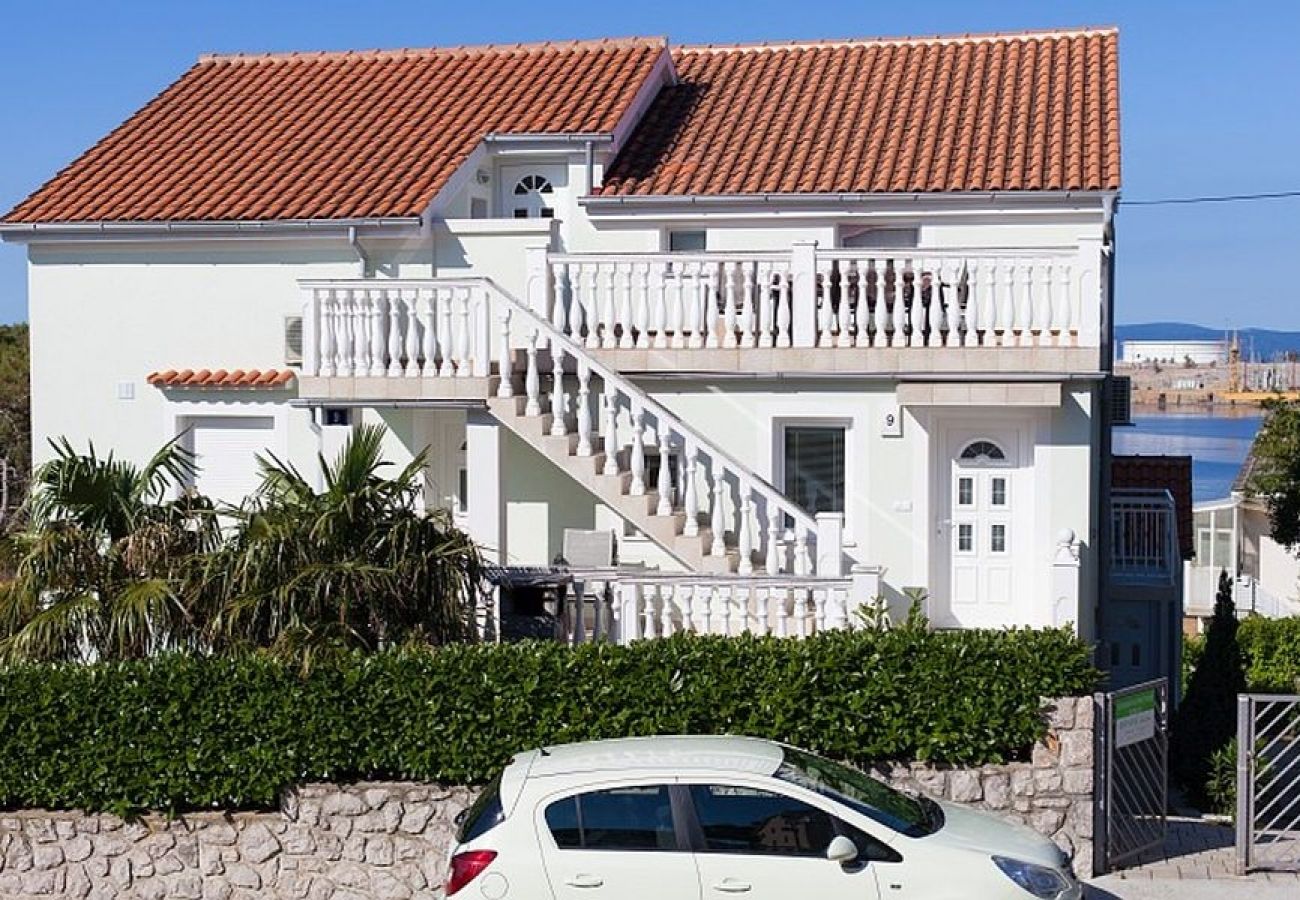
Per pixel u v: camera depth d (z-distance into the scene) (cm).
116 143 2323
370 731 1308
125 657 1388
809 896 998
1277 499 3109
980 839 1046
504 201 2202
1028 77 2258
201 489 2098
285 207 2042
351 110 2344
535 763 1076
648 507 1727
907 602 1845
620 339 1880
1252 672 2578
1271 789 1493
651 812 1021
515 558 1972
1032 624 1831
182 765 1313
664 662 1311
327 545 1391
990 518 1866
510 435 1962
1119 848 1339
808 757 1129
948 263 1788
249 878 1312
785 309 1834
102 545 1441
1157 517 2328
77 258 2122
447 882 1030
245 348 2086
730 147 2148
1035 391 1758
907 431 1838
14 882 1327
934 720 1301
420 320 1833
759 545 1692
